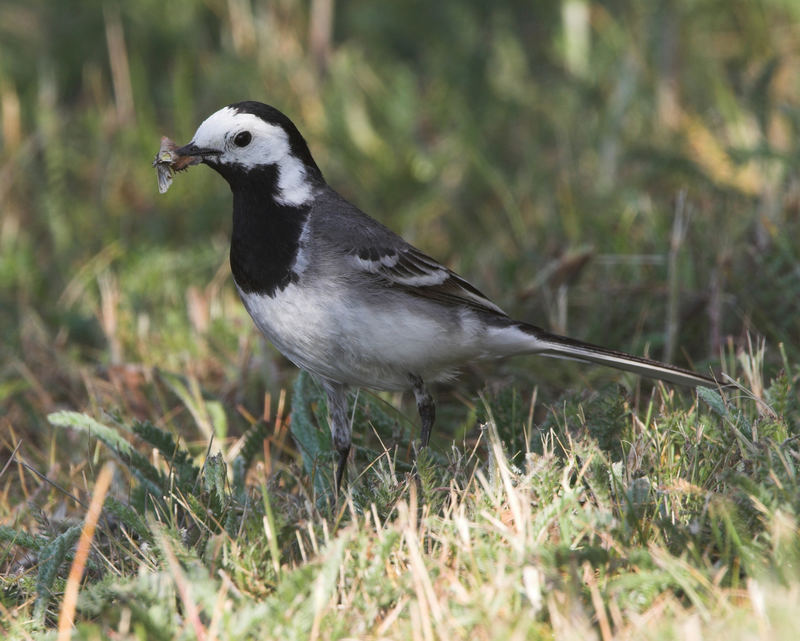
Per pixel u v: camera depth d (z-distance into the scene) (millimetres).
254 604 6488
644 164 14492
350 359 8742
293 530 7062
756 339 10672
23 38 19078
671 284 10711
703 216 12812
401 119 16078
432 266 8891
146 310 12609
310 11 19047
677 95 16094
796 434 7797
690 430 7914
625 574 6344
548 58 18078
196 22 18609
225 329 11805
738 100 15633
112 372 10953
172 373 10102
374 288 8586
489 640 5871
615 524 6680
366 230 8703
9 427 10297
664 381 9688
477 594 6145
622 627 5930
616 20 17719
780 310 10867
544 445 7574
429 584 6070
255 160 8625
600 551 6328
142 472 8477
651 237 12617
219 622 6129
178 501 7855
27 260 13758
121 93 17109
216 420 9742
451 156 15383
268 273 8641
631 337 11391
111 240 14453
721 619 5840
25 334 12117
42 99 17047
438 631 5965
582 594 6227
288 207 8664
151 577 6504
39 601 6980
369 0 18938
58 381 11453
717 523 6613
